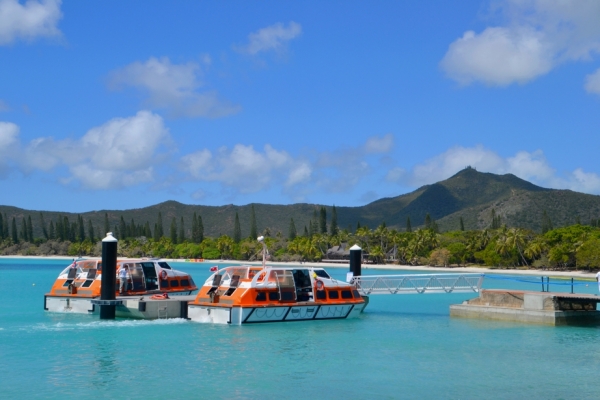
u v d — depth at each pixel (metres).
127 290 54.97
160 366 34.81
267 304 47.97
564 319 49.97
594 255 139.75
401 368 35.19
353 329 47.81
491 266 174.38
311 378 32.84
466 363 36.50
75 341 41.34
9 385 30.81
